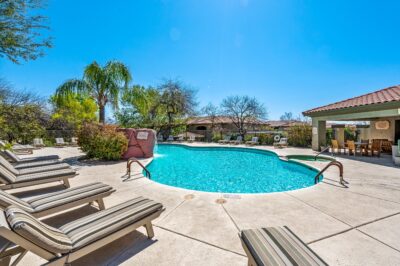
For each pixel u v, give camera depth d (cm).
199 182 753
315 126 1339
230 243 269
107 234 216
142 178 621
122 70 1223
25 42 638
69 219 338
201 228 309
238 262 231
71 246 189
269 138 1814
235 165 1055
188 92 2422
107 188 360
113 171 718
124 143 974
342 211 372
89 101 2373
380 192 482
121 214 252
